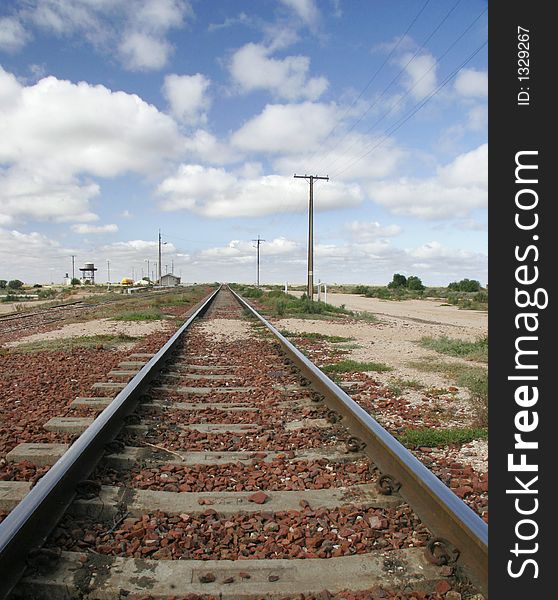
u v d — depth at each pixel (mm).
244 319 22906
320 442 5535
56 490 3711
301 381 8398
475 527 3109
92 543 3473
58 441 5480
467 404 7672
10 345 13516
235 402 7285
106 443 5062
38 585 3004
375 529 3717
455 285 74188
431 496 3695
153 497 4125
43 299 59969
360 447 5230
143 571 3199
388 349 13477
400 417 6941
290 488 4430
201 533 3652
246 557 3387
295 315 26094
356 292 77062
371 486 4355
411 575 3188
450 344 13516
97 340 13906
